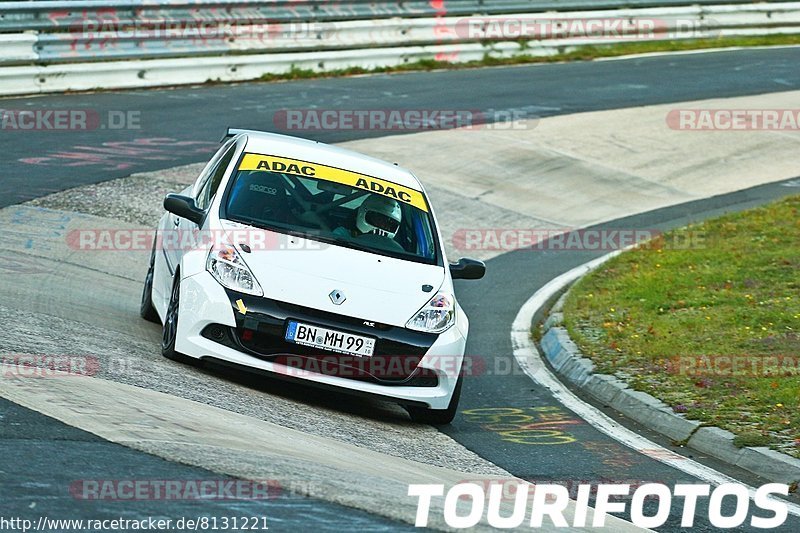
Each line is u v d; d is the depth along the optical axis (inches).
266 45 2839.6
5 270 1332.4
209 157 2094.0
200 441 746.8
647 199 2272.4
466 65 3206.2
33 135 2117.4
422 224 1135.6
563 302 1583.4
